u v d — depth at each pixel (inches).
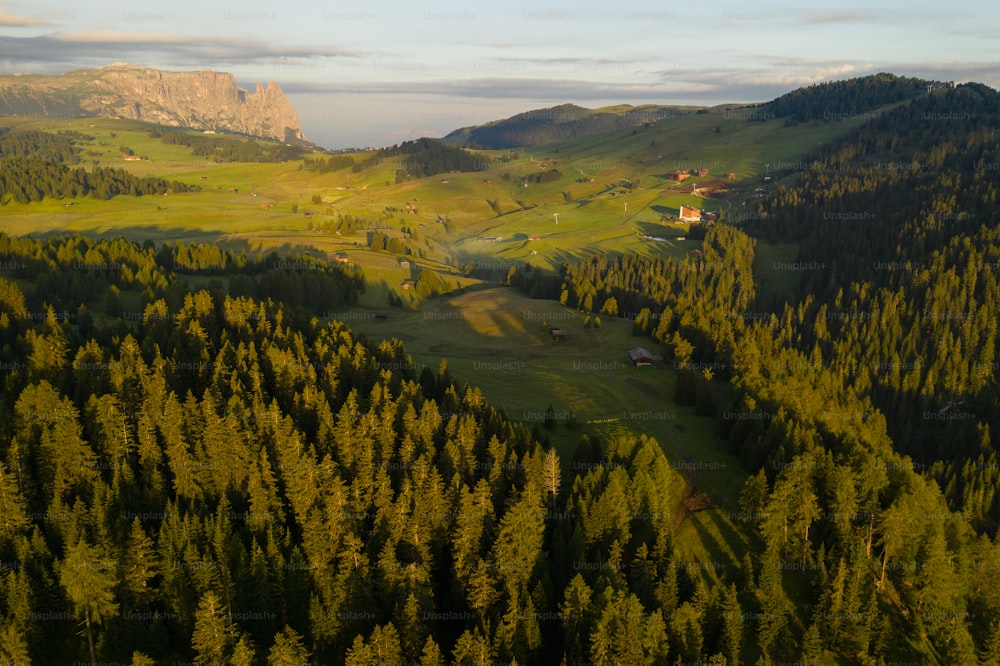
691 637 2502.5
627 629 2354.8
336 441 3211.1
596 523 2901.1
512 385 5024.6
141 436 3031.5
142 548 2482.8
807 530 3068.4
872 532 2979.8
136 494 2837.1
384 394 3690.9
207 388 3373.5
